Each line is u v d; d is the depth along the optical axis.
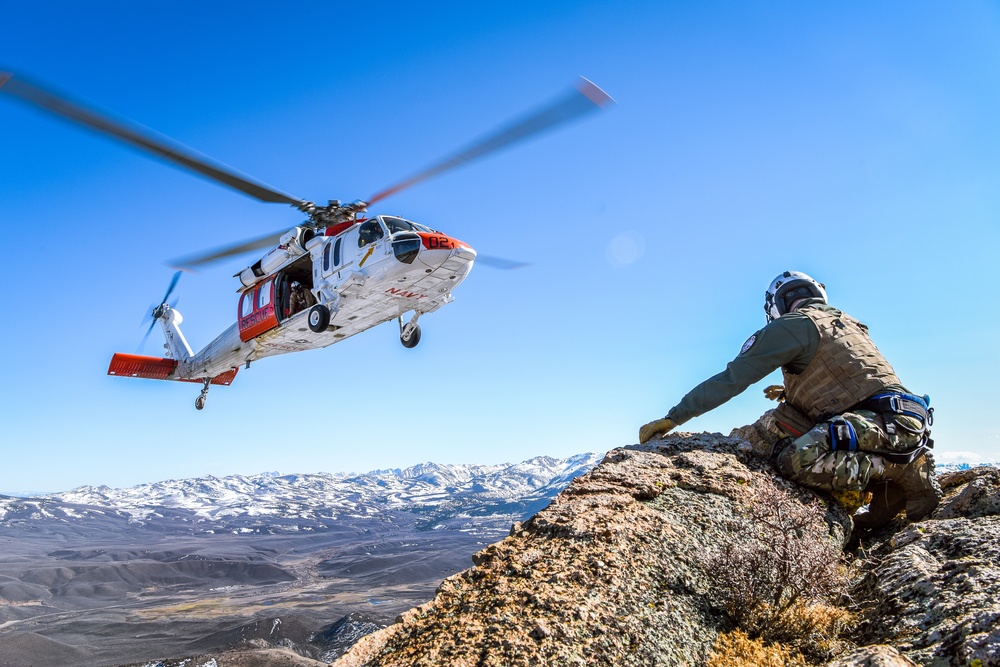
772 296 4.40
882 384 3.71
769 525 2.98
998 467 4.39
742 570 2.84
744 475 3.71
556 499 3.59
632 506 3.37
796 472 3.65
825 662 2.48
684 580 2.89
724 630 2.72
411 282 18.27
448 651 2.47
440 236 18.06
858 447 3.56
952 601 2.41
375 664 2.56
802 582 2.75
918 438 3.66
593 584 2.77
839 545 3.41
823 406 3.82
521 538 3.29
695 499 3.48
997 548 2.74
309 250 19.58
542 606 2.62
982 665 1.96
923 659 2.16
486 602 2.75
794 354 3.80
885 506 4.06
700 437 4.23
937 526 3.26
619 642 2.48
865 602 2.81
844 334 3.84
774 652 2.51
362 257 17.89
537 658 2.36
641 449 4.11
